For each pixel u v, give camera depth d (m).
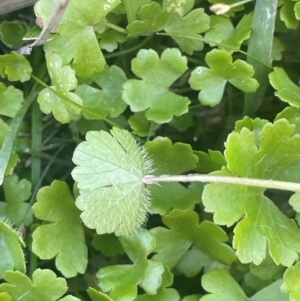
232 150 0.07
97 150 0.06
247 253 0.07
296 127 0.07
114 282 0.07
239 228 0.07
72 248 0.07
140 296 0.07
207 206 0.07
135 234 0.07
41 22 0.07
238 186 0.07
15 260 0.07
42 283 0.07
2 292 0.07
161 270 0.07
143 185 0.07
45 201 0.07
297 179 0.07
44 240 0.07
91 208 0.06
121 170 0.07
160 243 0.07
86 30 0.07
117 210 0.07
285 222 0.07
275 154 0.07
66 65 0.07
